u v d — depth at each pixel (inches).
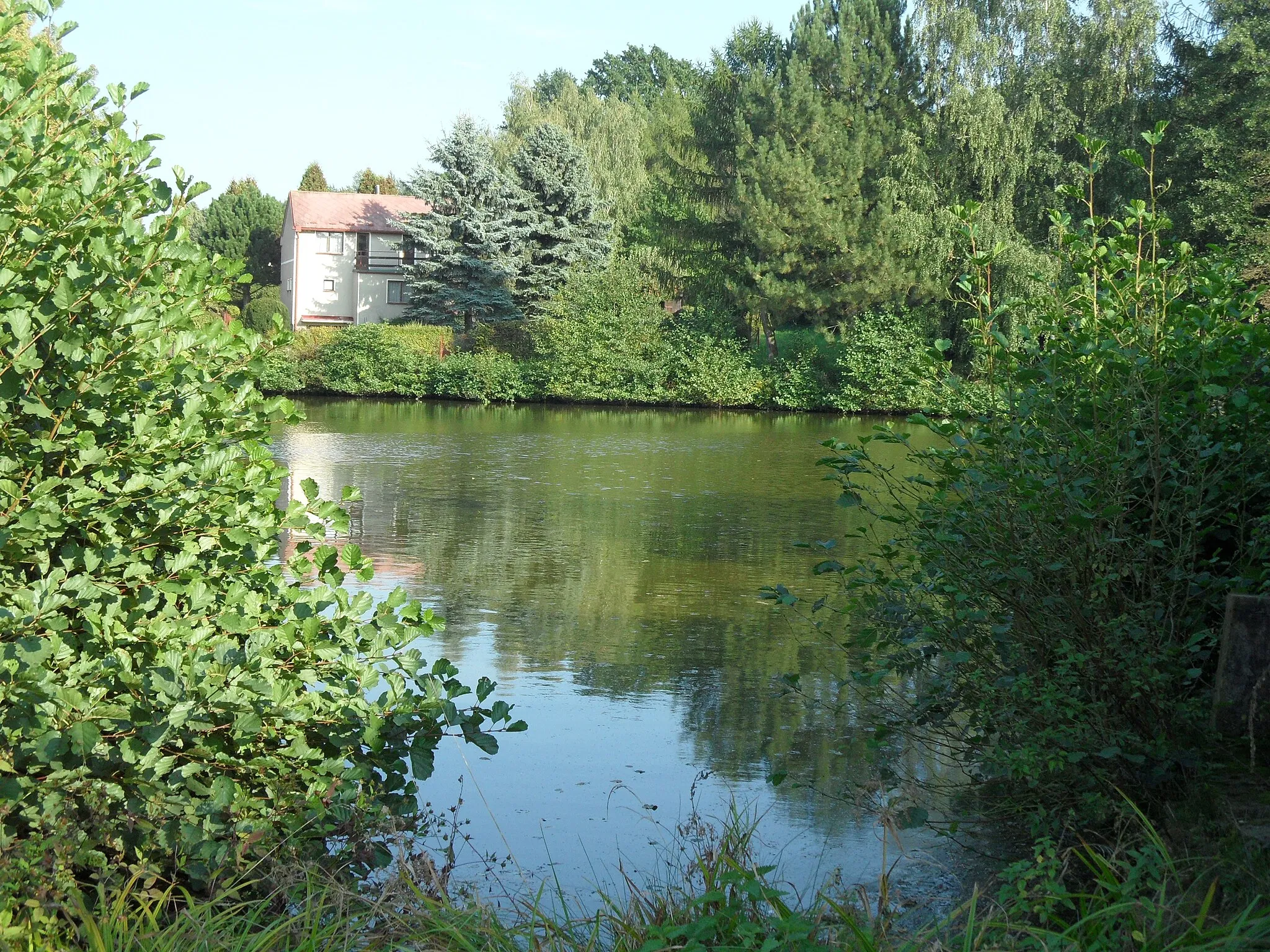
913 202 1446.9
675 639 329.4
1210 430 178.5
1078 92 1374.3
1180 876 134.9
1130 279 203.3
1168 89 1360.7
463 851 185.0
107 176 161.8
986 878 170.2
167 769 146.6
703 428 1200.8
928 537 187.3
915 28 1498.5
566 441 1013.8
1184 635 186.4
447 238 1798.7
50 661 145.9
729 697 271.4
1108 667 169.8
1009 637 186.9
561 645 321.7
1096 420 176.6
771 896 122.8
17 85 161.8
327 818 157.8
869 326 1489.9
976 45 1414.9
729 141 1688.0
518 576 417.4
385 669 173.0
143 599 158.7
